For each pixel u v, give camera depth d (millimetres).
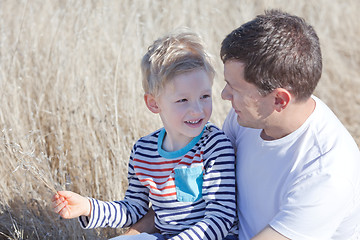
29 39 4344
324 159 1736
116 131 3547
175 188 2098
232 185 2020
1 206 3131
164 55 2041
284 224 1734
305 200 1713
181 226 2096
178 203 2090
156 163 2160
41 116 3787
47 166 3145
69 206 2127
